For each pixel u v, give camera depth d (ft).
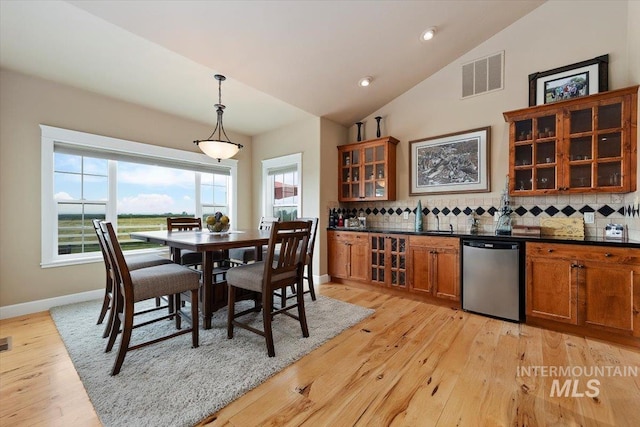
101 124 10.95
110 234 5.83
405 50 10.28
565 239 8.01
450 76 11.85
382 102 13.47
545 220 9.60
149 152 12.23
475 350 6.89
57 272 9.93
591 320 7.47
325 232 13.79
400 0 8.05
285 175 15.44
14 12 6.67
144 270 6.96
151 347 6.91
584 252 7.55
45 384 5.49
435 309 9.85
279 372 5.95
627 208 8.25
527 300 8.41
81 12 6.76
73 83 10.05
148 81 10.08
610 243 7.20
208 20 7.45
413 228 12.76
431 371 5.99
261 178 16.40
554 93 9.42
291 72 10.21
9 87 9.05
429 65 11.58
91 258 10.64
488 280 9.04
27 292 9.32
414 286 10.86
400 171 13.25
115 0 6.46
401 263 11.28
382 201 13.85
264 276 6.63
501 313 8.81
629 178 7.79
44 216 9.64
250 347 6.93
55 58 8.55
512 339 7.50
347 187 14.60
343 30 8.71
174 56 8.64
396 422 4.54
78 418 4.60
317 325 8.33
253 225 16.80
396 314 9.36
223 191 15.87
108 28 7.34
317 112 13.26
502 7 9.39
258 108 12.64
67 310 9.41
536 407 4.88
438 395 5.20
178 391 5.23
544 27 9.82
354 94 12.37
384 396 5.18
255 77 10.12
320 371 5.99
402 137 13.19
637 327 6.91
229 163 15.67
